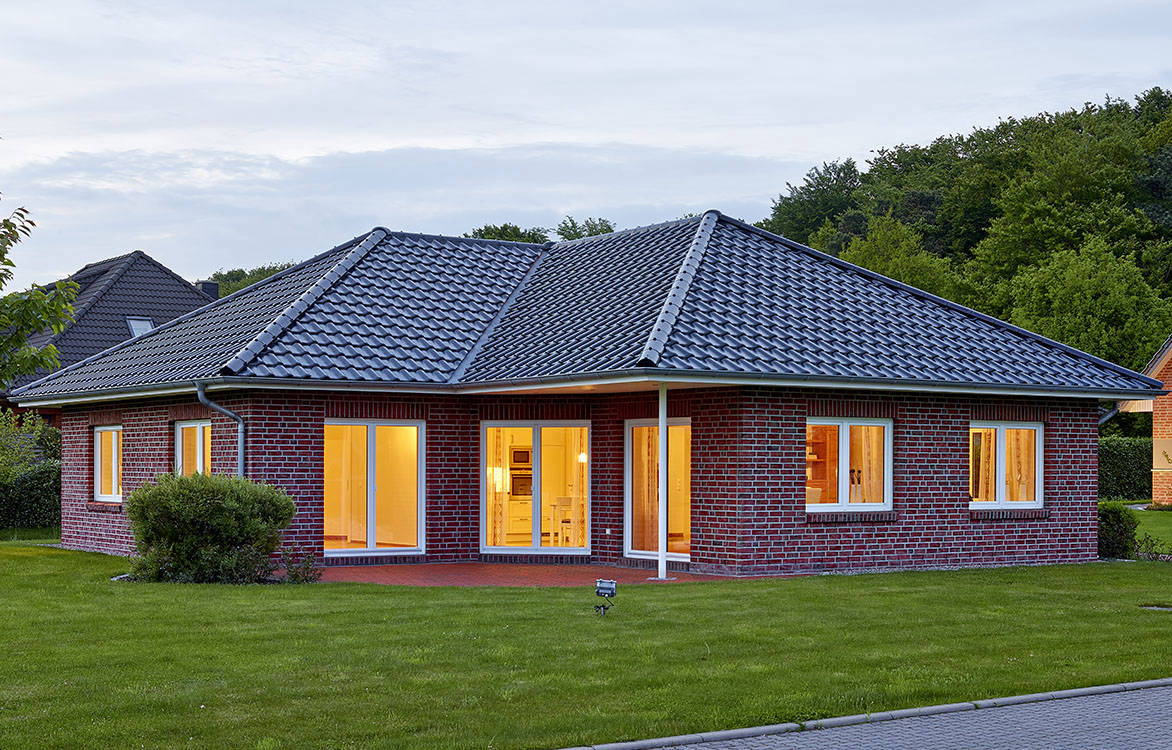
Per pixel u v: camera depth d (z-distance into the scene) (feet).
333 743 31.42
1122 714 36.06
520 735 32.42
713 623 49.06
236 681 37.81
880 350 72.64
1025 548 77.36
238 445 69.97
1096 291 170.40
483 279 87.66
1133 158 224.94
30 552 83.25
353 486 73.72
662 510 64.75
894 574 68.18
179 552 61.57
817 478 70.28
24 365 63.26
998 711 36.45
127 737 31.76
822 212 278.05
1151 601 57.57
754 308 73.20
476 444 77.00
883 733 33.76
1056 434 78.95
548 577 67.41
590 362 65.67
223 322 84.48
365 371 71.72
